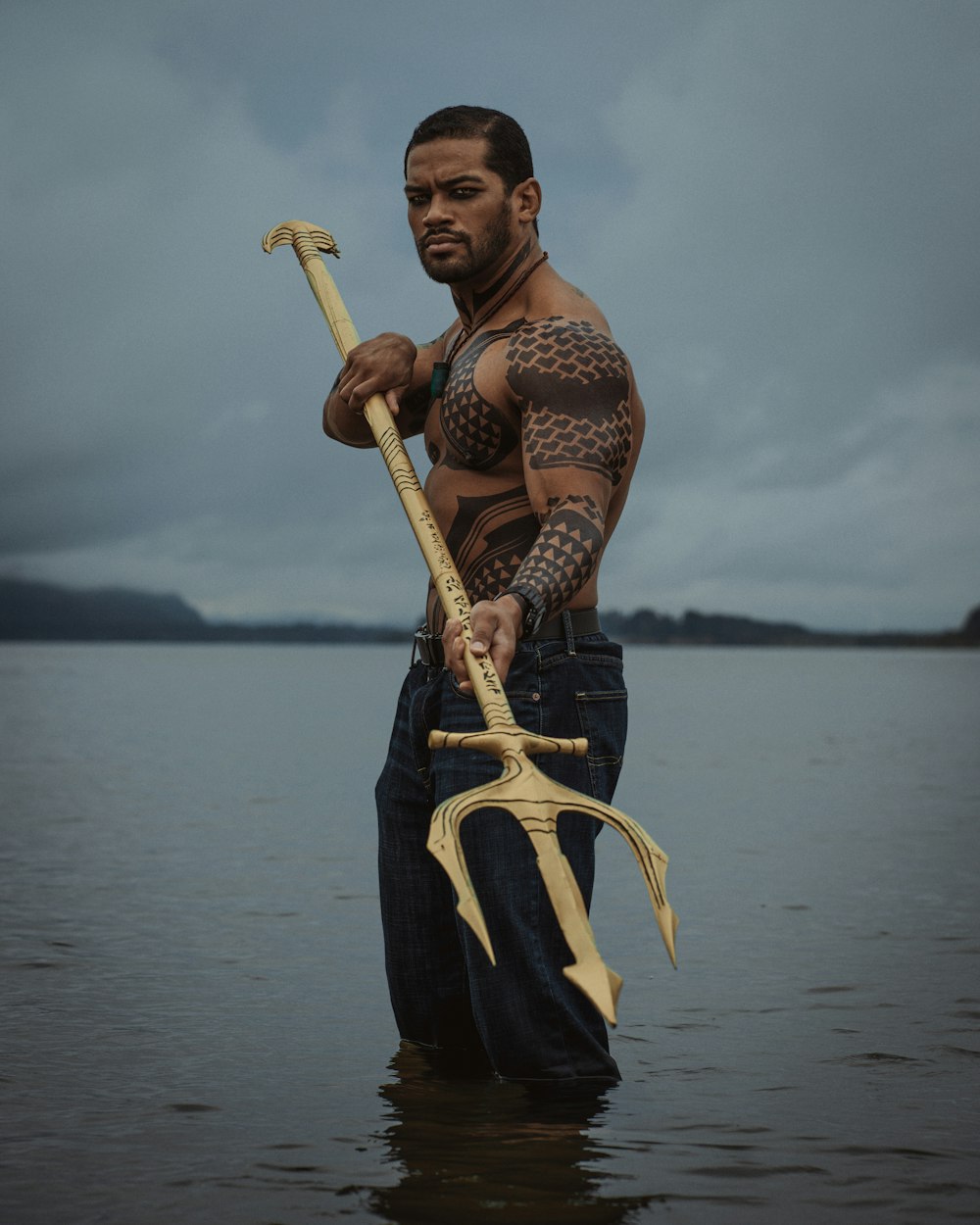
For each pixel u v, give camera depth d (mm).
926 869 5898
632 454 2846
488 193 2857
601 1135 2463
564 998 2793
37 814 7820
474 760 2758
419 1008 3070
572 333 2766
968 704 27109
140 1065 2955
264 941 4363
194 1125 2531
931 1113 2613
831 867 5957
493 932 2727
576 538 2557
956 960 4102
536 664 2758
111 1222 2045
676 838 6973
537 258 2945
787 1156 2350
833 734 16781
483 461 2852
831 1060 3016
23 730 16578
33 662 78312
